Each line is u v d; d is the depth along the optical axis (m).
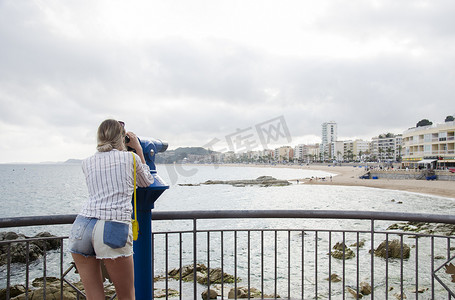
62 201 41.41
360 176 79.12
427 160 71.56
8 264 2.75
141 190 2.51
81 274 2.10
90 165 2.17
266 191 53.84
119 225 2.05
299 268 11.57
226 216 2.96
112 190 2.11
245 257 13.34
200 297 8.55
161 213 2.88
